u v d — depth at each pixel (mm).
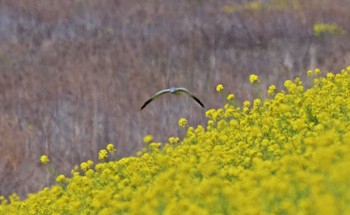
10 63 82688
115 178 40281
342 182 28938
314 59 74250
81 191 40188
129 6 104125
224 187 31531
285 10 97562
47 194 41750
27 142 57875
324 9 96875
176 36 88312
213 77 70875
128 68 76438
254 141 41000
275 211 28578
